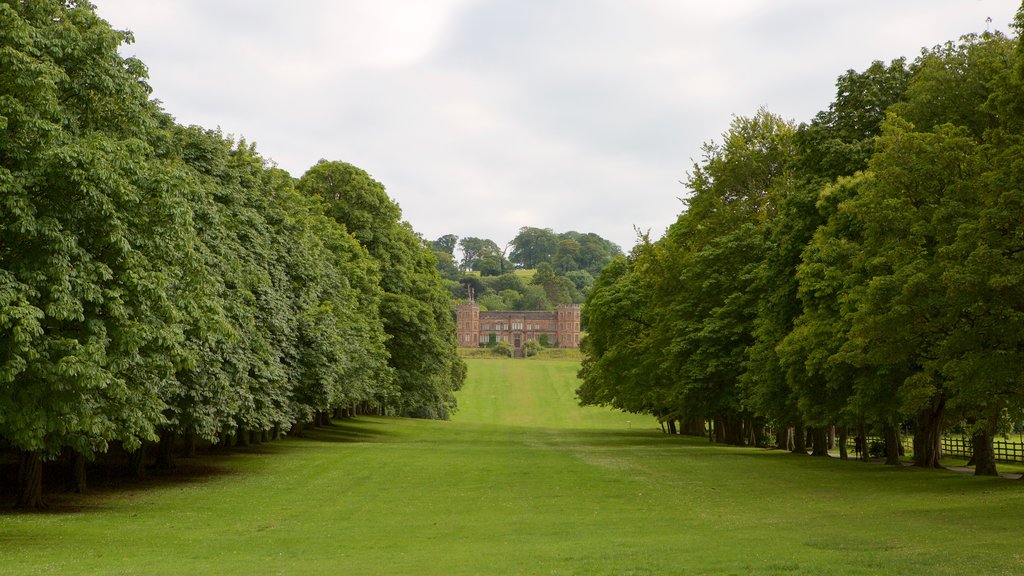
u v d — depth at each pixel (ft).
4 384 60.49
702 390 171.63
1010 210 75.05
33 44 67.41
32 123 60.95
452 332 302.25
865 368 108.17
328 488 100.94
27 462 82.99
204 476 114.73
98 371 59.93
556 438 231.91
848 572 42.29
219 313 79.97
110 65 72.43
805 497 88.12
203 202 91.35
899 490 94.02
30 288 59.31
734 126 191.62
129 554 57.36
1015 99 79.87
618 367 223.51
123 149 67.21
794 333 119.96
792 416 142.31
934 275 84.69
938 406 125.70
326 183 234.38
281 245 143.02
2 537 64.75
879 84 138.41
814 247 120.06
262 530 69.31
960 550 49.24
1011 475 121.90
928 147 94.27
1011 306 78.13
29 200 60.34
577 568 46.52
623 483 104.78
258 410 126.31
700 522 69.26
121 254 65.92
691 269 174.91
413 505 85.30
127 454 138.10
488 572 46.09
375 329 202.49
